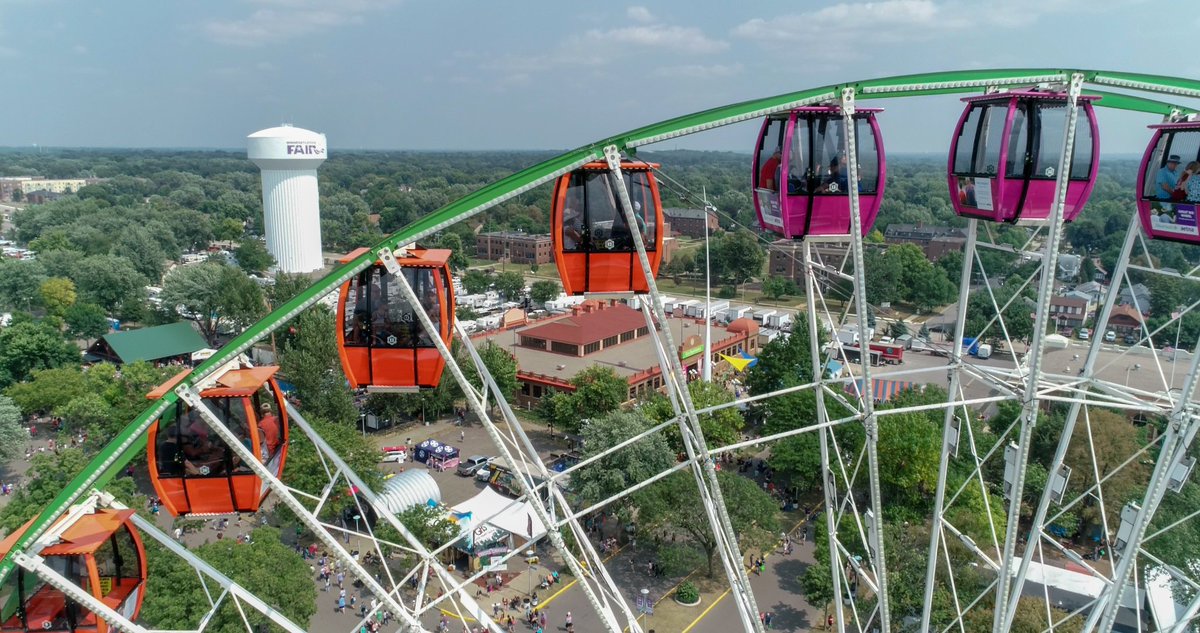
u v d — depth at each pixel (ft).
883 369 357.41
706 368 261.24
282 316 77.05
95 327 389.19
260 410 85.87
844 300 507.30
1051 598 157.07
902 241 622.95
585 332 337.72
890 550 155.22
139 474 241.96
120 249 538.88
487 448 268.41
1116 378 327.26
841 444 218.18
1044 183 82.33
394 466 250.98
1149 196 87.40
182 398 75.20
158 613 125.18
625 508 195.21
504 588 179.52
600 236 79.82
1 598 77.87
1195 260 518.37
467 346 95.14
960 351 95.04
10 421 234.99
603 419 213.05
